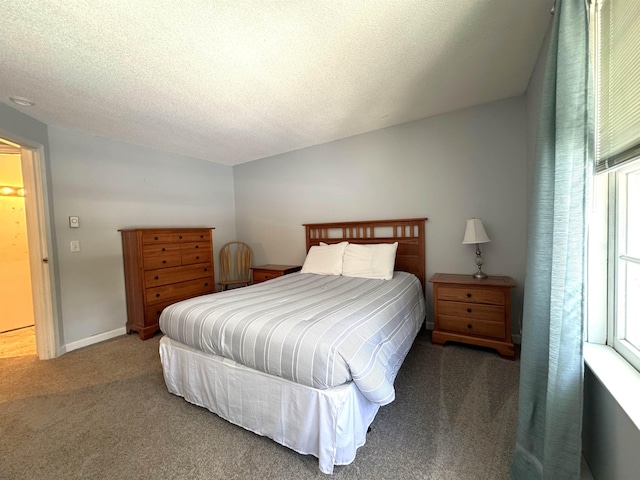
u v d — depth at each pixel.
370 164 3.32
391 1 1.38
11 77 1.91
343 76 2.06
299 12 1.43
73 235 2.85
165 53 1.72
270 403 1.46
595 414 1.06
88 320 2.94
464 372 2.11
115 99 2.27
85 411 1.77
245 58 1.80
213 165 4.38
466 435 1.47
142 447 1.46
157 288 3.17
